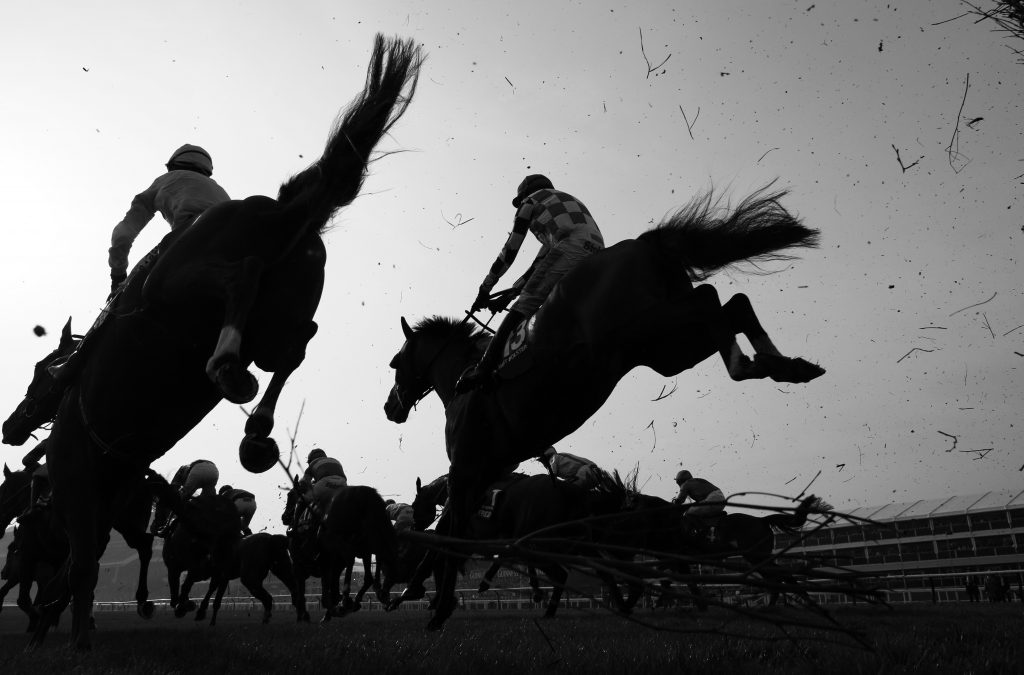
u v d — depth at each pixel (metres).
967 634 4.34
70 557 4.31
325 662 3.57
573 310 4.01
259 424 3.75
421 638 5.05
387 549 9.65
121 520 6.93
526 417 4.38
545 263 4.39
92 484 4.26
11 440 5.15
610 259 3.96
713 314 3.58
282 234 3.85
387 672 3.31
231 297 3.51
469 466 4.82
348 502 9.98
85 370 4.20
